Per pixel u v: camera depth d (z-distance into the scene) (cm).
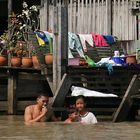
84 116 2180
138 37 3088
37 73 2730
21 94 2828
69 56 2844
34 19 3194
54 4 3141
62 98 2388
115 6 3147
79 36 2955
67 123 2134
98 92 2456
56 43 2497
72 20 3212
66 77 2436
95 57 2941
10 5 3216
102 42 3014
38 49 2759
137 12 3084
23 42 2892
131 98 2342
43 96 2242
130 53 3098
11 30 2983
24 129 1888
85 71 2517
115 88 2525
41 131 1811
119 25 3134
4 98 2838
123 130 1870
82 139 1573
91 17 3183
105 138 1600
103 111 2392
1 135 1691
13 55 2853
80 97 2194
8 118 2439
